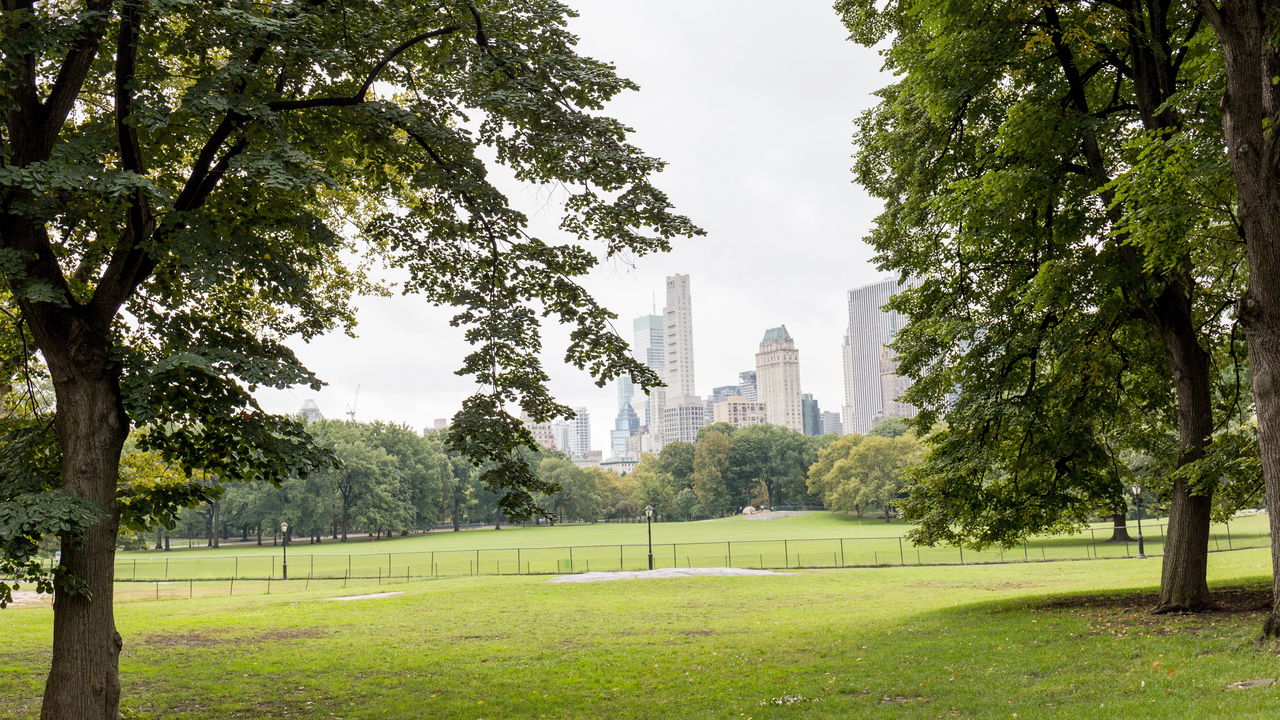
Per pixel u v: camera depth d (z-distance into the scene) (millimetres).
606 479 168500
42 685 14828
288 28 10820
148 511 12234
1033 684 11680
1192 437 16109
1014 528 18781
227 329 12891
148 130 12312
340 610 26969
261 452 12977
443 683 14977
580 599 28906
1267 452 11719
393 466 117125
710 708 12133
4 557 9523
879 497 105812
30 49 9398
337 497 106500
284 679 15555
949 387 20156
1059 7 16031
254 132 11477
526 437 14477
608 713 12219
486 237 14789
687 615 23859
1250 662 10977
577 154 13086
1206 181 12836
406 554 75062
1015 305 17375
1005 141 15867
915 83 17234
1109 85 18125
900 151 19172
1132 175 12664
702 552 65000
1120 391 19188
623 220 13766
